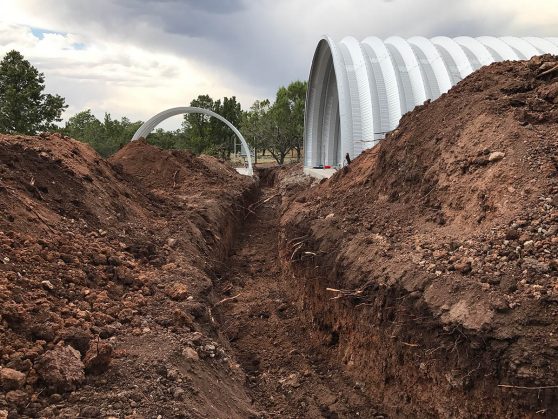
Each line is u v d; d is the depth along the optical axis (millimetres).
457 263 6371
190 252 10242
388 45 27312
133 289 7262
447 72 23000
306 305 9914
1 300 4895
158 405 4484
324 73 29688
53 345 4723
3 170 8172
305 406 6965
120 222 9930
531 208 6613
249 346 8914
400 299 6551
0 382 4031
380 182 10758
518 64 10258
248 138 52531
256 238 17578
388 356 6746
